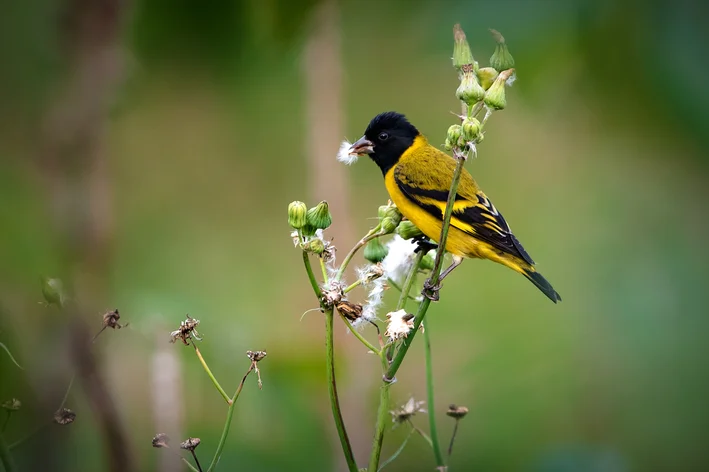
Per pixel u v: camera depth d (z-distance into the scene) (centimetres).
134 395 1069
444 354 1348
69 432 808
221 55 965
